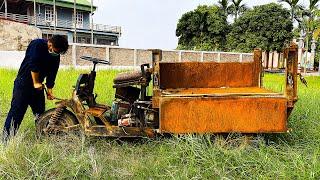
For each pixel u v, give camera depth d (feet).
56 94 27.71
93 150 14.57
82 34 155.43
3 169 12.57
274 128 14.94
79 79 16.34
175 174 12.84
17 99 16.38
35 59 15.75
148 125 16.31
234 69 20.10
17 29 82.17
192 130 14.99
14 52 70.08
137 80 16.40
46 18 147.95
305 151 14.82
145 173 13.28
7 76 42.47
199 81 20.17
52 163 12.96
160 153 14.88
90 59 17.19
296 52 14.79
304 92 32.96
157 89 15.05
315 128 18.06
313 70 137.39
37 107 17.69
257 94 15.17
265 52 134.62
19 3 140.36
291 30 133.80
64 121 16.58
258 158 13.94
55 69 16.81
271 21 130.62
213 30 144.56
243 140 15.17
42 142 15.44
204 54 102.37
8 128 16.39
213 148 14.03
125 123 16.08
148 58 90.12
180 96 14.98
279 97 14.84
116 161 14.32
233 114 14.93
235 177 13.00
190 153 14.02
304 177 12.26
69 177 12.53
